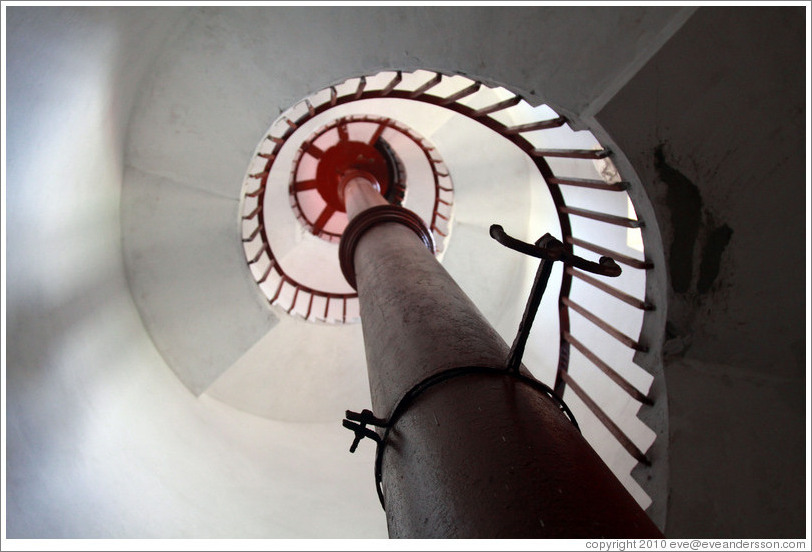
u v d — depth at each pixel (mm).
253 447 6699
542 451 1977
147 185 5645
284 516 5781
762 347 4016
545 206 8539
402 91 5211
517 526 1717
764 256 3891
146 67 4621
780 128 3609
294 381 7969
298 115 6285
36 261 4125
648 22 3465
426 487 2039
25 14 2949
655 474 3945
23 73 3168
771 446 3842
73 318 4805
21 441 3926
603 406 6344
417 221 5465
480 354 2627
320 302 9883
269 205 10797
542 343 7984
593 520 1721
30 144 3535
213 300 6805
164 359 6734
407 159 12164
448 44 4004
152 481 5098
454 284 3578
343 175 11188
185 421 6191
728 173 3789
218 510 5406
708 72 3533
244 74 4688
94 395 4945
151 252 6109
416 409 2383
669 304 4035
